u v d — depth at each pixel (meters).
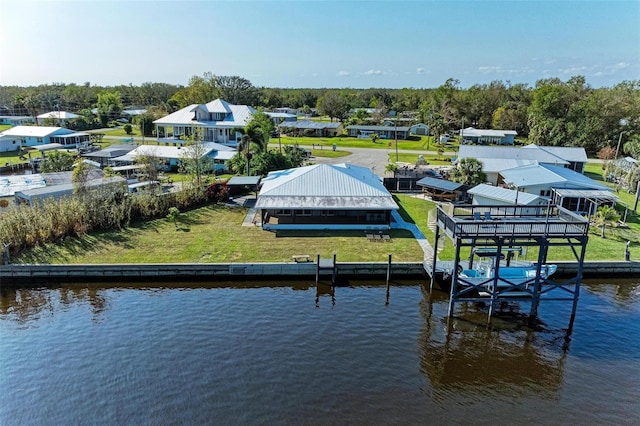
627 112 88.00
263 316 24.19
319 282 28.78
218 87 140.38
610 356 21.03
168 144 78.25
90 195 37.38
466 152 58.84
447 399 17.72
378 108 144.00
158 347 20.98
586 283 29.23
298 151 61.06
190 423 16.14
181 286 28.17
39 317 23.92
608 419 16.80
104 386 18.14
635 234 36.44
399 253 31.38
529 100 124.25
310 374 19.06
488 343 22.02
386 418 16.56
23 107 136.75
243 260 29.83
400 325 23.58
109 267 28.61
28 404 17.16
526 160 56.44
